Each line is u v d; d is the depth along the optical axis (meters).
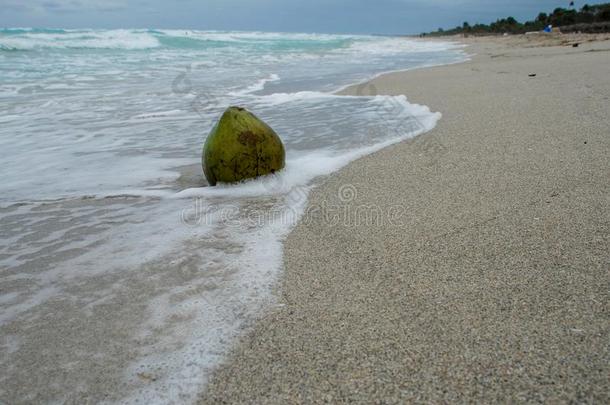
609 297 2.04
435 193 3.41
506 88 7.89
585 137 4.50
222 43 27.84
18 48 16.94
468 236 2.71
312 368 1.73
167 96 8.76
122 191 3.78
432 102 7.17
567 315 1.94
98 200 3.58
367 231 2.86
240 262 2.53
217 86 10.14
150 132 5.95
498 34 54.56
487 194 3.31
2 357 1.84
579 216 2.85
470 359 1.73
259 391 1.63
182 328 1.98
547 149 4.24
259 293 2.22
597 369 1.64
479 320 1.95
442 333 1.88
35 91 9.04
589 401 1.52
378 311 2.05
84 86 9.80
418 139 4.99
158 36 23.95
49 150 5.08
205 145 3.76
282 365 1.75
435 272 2.35
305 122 6.25
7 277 2.46
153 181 4.04
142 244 2.79
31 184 3.98
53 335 1.96
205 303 2.15
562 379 1.61
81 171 4.34
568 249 2.47
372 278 2.32
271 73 12.89
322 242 2.74
